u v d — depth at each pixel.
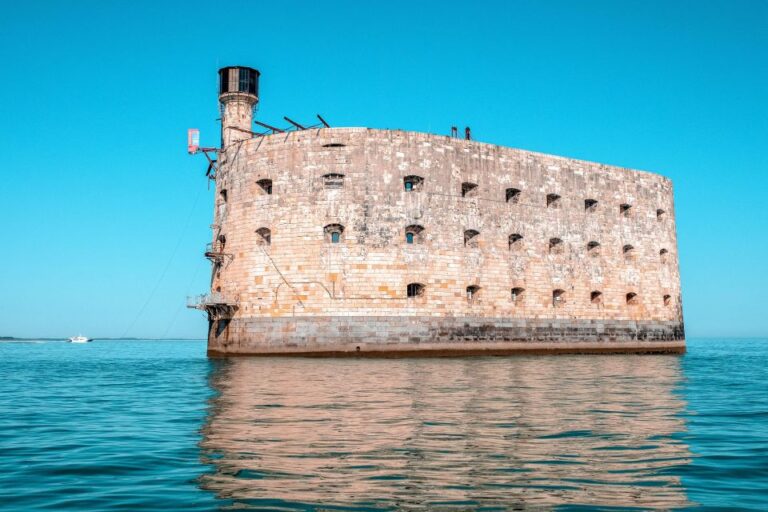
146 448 12.66
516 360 43.69
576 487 9.62
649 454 11.84
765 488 9.66
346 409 17.58
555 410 17.50
